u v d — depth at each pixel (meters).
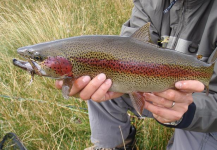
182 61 0.55
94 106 0.76
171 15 0.74
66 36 1.37
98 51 0.51
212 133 0.69
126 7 1.80
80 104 1.00
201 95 0.63
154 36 0.77
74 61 0.50
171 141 0.80
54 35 1.37
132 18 0.83
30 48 0.50
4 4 2.01
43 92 1.04
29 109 0.98
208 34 0.65
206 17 0.69
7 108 0.96
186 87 0.51
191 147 0.70
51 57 0.50
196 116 0.59
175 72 0.54
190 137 0.72
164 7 0.76
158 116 0.61
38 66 0.51
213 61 0.57
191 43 0.70
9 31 1.50
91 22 1.70
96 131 0.77
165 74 0.54
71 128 0.88
